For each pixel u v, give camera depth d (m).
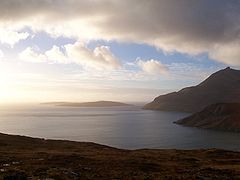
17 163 45.00
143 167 45.84
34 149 71.62
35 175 33.34
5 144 78.69
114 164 47.41
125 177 35.31
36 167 40.81
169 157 62.91
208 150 79.75
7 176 29.20
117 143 189.12
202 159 63.19
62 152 65.25
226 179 35.91
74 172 37.44
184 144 192.00
